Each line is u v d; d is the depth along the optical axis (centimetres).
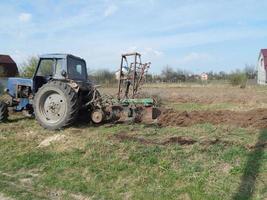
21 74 2456
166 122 1170
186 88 3691
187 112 1386
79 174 737
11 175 770
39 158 834
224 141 868
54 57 1166
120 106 1108
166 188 647
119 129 1050
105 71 3575
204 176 666
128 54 1141
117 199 634
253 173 669
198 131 1012
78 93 1126
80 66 1232
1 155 887
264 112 1348
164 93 2741
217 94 2656
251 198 588
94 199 642
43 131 1082
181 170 697
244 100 2117
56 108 1094
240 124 1135
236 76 4325
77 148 866
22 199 647
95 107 1126
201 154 772
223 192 612
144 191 645
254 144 838
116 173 720
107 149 835
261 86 4194
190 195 615
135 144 861
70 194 666
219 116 1292
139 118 1109
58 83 1095
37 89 1230
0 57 5212
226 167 701
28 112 1280
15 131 1102
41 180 730
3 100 1281
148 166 730
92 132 1023
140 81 1158
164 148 819
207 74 5650
